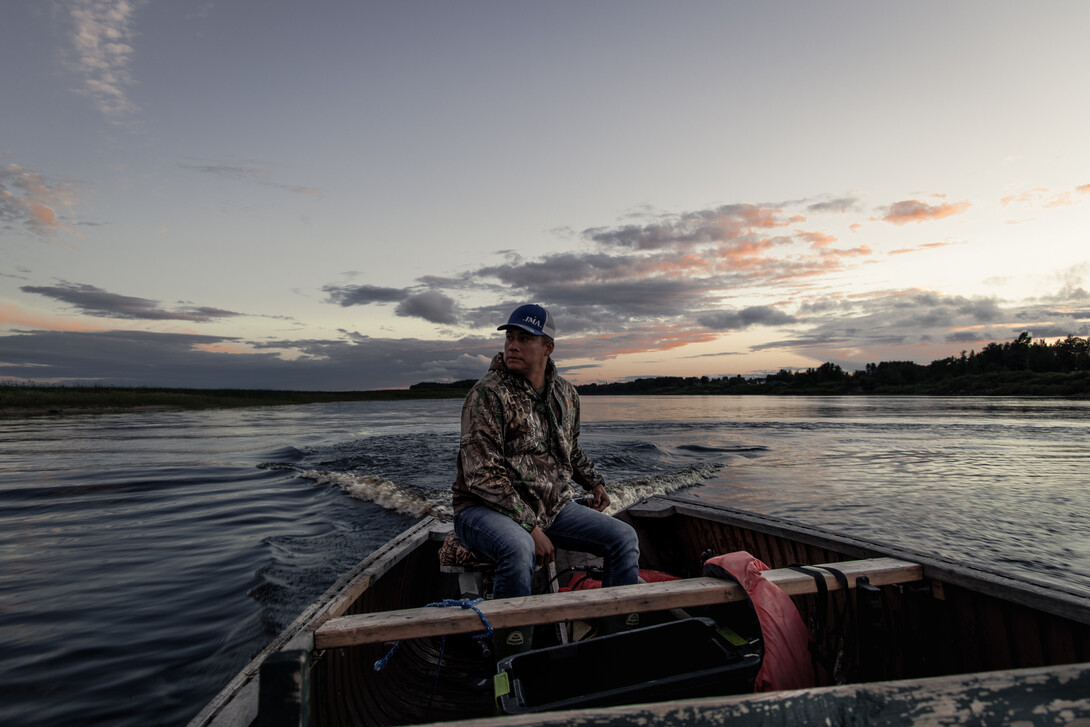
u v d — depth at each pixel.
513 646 2.44
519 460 2.70
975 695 0.94
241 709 1.63
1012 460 15.10
